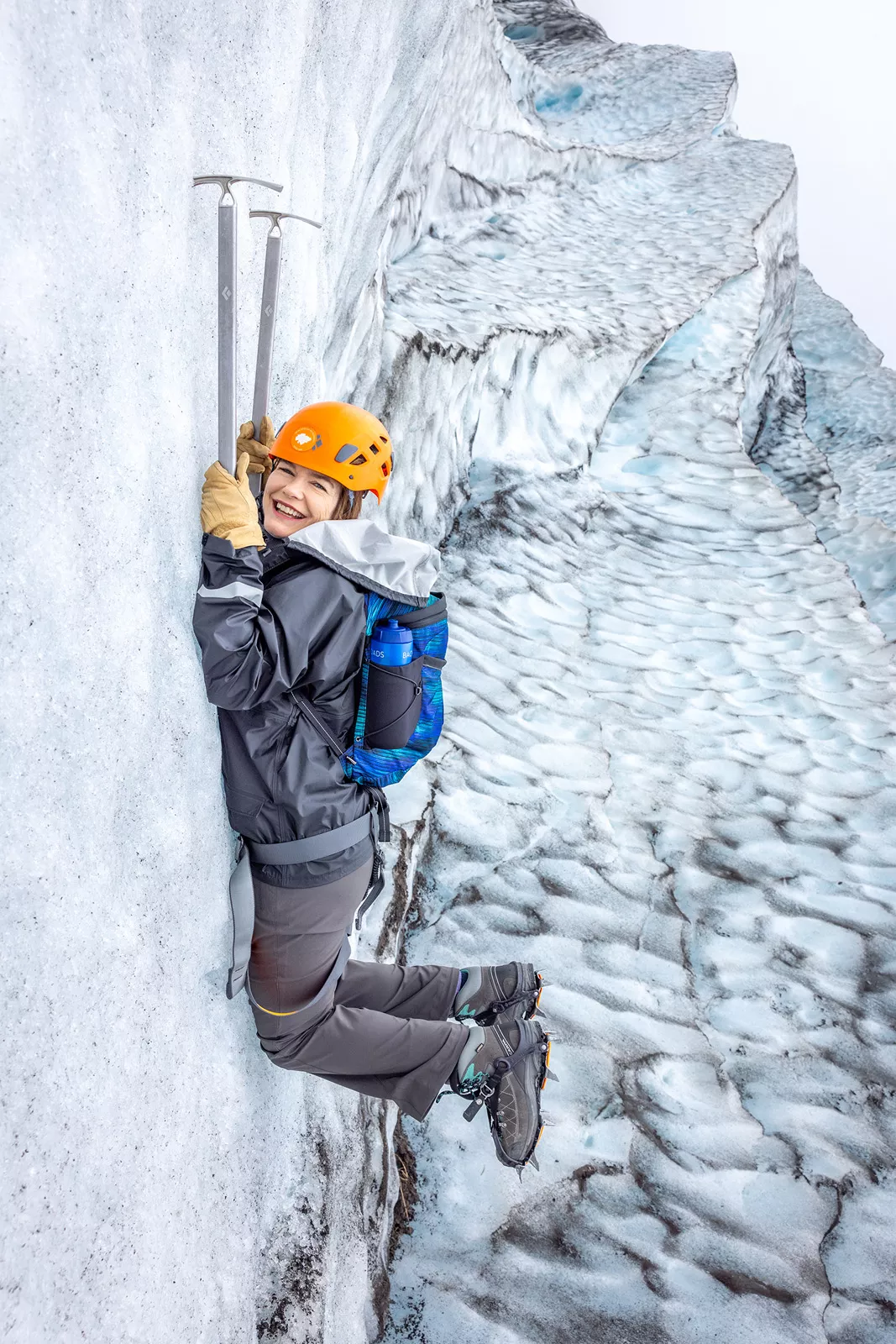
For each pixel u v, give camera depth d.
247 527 1.31
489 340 5.70
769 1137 2.59
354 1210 2.01
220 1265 1.49
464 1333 2.03
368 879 1.64
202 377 1.40
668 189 12.38
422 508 5.28
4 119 0.84
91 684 1.06
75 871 1.05
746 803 3.99
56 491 0.97
